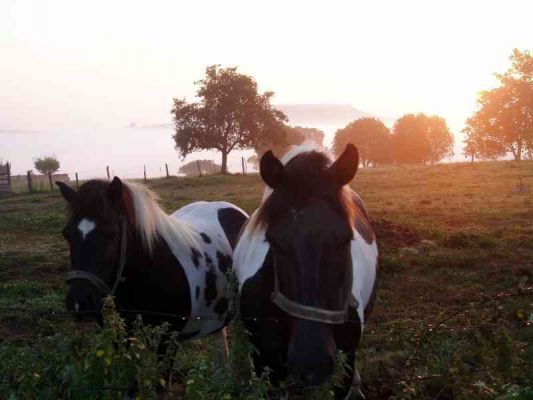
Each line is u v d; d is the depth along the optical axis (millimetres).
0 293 8258
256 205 17609
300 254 2678
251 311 3283
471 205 15859
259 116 43656
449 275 8477
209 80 43719
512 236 10828
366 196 19672
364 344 5766
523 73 52406
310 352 2586
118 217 3877
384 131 75812
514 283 7922
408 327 6047
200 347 5457
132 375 2988
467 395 3594
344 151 2910
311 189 2809
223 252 4754
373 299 3895
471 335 4855
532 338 5469
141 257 4031
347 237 2746
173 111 44250
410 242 10695
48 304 7449
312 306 2645
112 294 3889
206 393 2883
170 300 4176
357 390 4027
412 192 20375
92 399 2881
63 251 11461
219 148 43906
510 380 3695
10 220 16609
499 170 27234
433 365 4195
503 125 52031
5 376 3244
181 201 20172
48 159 54812
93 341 3160
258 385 2799
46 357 3264
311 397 2855
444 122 75500
